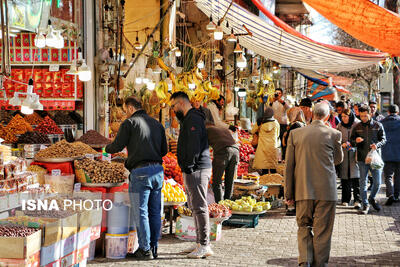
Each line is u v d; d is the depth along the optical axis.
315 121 5.66
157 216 6.32
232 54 19.94
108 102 9.86
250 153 12.33
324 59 13.08
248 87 21.03
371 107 11.54
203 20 17.83
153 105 11.32
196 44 17.95
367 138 9.59
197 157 6.20
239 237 7.53
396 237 7.64
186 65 17.17
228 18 12.27
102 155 7.42
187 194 6.40
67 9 8.80
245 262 6.14
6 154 5.42
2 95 10.39
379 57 11.90
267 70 24.34
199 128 6.22
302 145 5.54
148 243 6.18
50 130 9.28
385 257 6.48
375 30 8.95
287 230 8.06
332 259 6.36
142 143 6.14
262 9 10.41
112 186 6.47
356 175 10.06
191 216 7.21
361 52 11.83
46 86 10.21
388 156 10.56
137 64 12.85
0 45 9.80
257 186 9.54
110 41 10.34
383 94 31.03
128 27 13.57
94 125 9.94
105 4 10.01
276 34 12.01
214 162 8.59
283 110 13.73
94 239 5.87
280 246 6.99
